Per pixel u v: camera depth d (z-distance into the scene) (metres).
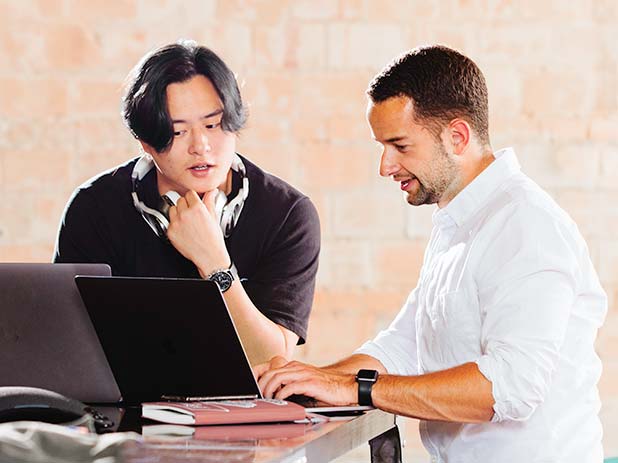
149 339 2.72
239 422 2.49
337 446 2.48
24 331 2.78
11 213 6.87
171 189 3.62
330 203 6.99
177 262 3.60
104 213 3.61
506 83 7.00
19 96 6.85
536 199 2.87
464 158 3.02
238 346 2.59
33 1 6.82
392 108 2.99
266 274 3.61
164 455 2.12
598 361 2.98
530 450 2.89
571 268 2.79
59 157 6.88
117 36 6.88
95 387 2.82
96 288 2.73
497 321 2.78
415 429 6.49
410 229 7.00
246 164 3.68
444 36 6.97
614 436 6.79
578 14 6.97
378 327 7.01
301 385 2.78
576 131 7.02
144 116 3.44
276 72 6.96
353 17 6.96
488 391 2.71
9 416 2.34
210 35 6.93
